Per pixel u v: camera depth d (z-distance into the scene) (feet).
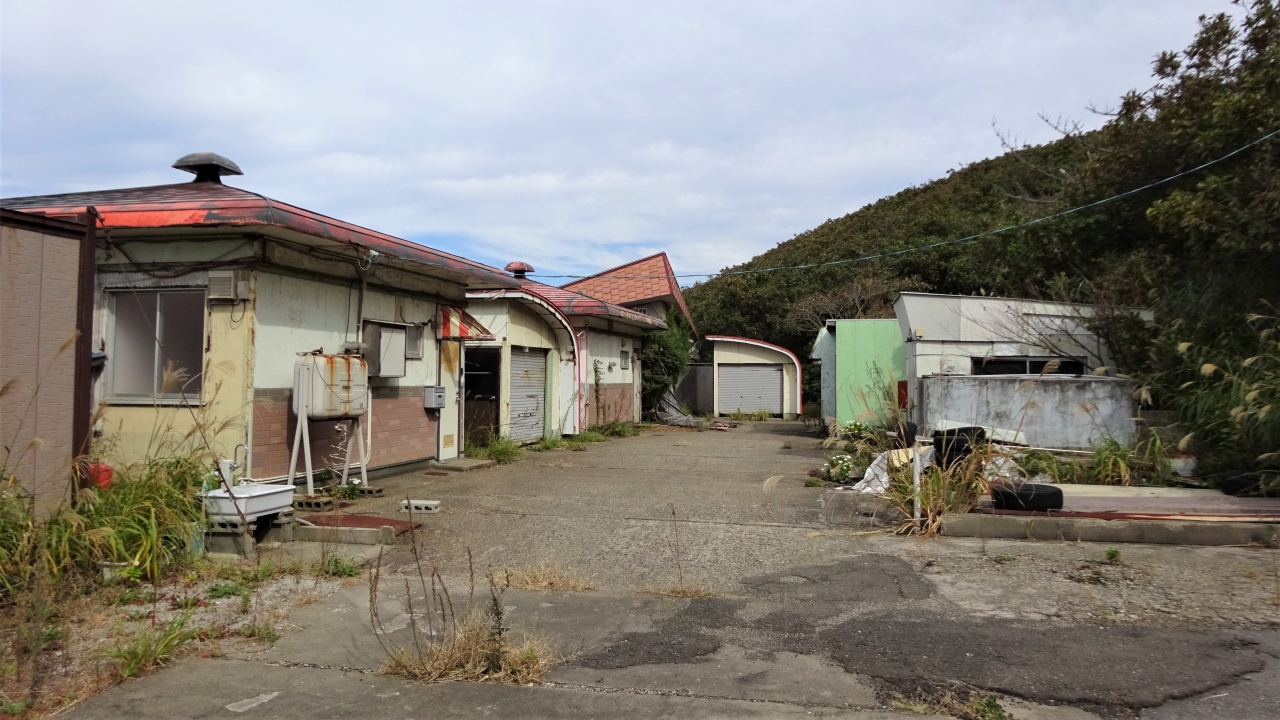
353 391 28.12
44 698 11.71
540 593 17.20
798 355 98.02
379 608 16.07
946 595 17.01
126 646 13.42
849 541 22.09
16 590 15.60
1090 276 46.44
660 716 11.34
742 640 14.38
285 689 12.19
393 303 34.45
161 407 26.05
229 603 16.29
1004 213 75.66
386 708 11.59
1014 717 11.31
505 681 12.56
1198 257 34.83
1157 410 32.19
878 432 33.71
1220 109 34.60
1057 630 14.76
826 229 128.47
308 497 26.13
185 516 19.13
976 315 42.80
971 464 23.53
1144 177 42.57
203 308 26.48
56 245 18.34
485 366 46.70
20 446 17.38
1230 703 11.69
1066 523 21.86
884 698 11.94
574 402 55.06
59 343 18.30
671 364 76.28
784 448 50.24
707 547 21.44
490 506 27.12
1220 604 16.16
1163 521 21.58
